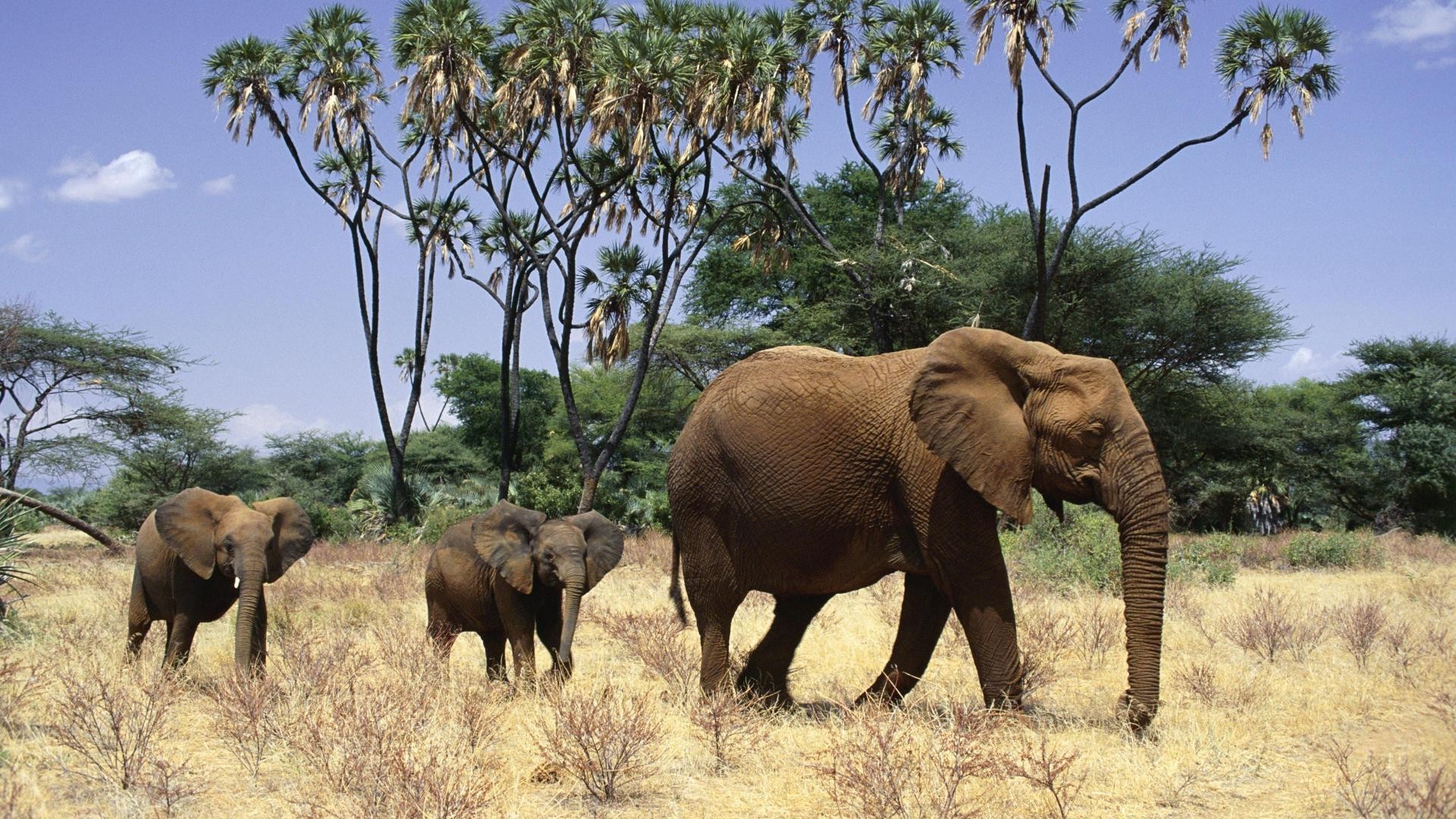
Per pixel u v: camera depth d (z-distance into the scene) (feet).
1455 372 135.33
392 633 33.71
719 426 25.07
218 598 29.22
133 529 128.06
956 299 105.29
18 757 19.84
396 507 115.14
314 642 33.60
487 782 18.31
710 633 25.70
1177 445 118.01
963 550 21.98
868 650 33.50
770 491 23.89
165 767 18.67
